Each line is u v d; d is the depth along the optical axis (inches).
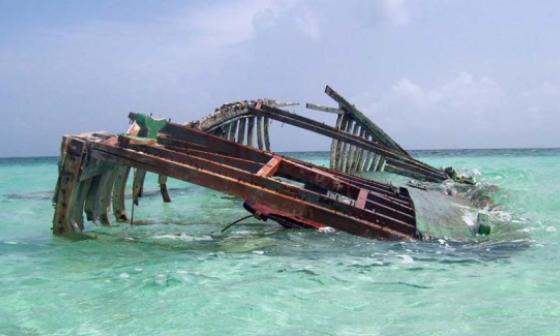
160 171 289.1
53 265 255.8
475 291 208.2
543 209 458.6
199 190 697.6
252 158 460.8
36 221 426.0
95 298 202.1
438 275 234.4
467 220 361.4
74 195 309.3
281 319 178.1
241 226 386.6
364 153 851.4
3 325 175.0
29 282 225.5
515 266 250.4
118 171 393.1
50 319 180.2
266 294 205.6
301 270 243.6
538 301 193.2
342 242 308.2
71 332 168.4
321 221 291.3
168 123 458.6
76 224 324.8
